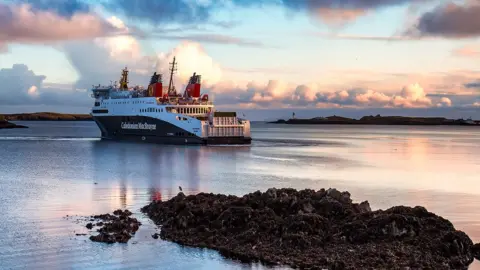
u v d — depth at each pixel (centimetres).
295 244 3731
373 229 3803
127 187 6944
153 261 3641
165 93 15912
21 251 3866
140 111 15838
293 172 8975
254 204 4438
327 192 4638
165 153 12388
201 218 4369
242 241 3884
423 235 3766
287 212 4281
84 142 16925
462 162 11425
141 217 4875
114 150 13300
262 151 13550
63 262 3634
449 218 5019
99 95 18012
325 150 15012
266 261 3553
